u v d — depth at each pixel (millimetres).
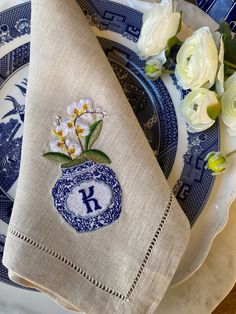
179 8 341
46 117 281
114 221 275
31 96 283
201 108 292
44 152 278
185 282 315
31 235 268
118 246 276
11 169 304
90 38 289
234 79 297
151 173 276
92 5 323
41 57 285
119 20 323
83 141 281
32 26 291
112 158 279
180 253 274
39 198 272
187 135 307
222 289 315
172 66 315
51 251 271
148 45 301
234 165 303
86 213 274
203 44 287
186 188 300
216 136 305
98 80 283
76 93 285
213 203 300
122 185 276
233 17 345
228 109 296
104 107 283
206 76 292
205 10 351
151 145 307
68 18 286
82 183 276
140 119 311
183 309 312
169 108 312
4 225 297
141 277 275
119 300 276
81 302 275
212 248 319
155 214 274
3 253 285
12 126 310
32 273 267
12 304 297
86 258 276
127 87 316
